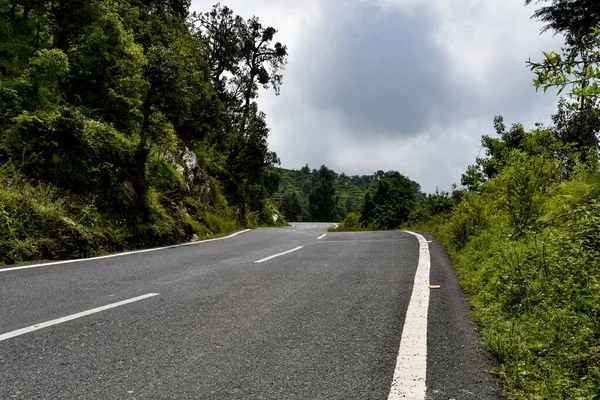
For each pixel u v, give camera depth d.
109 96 14.21
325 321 4.08
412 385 2.68
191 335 3.62
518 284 4.66
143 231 11.34
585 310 3.61
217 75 31.83
